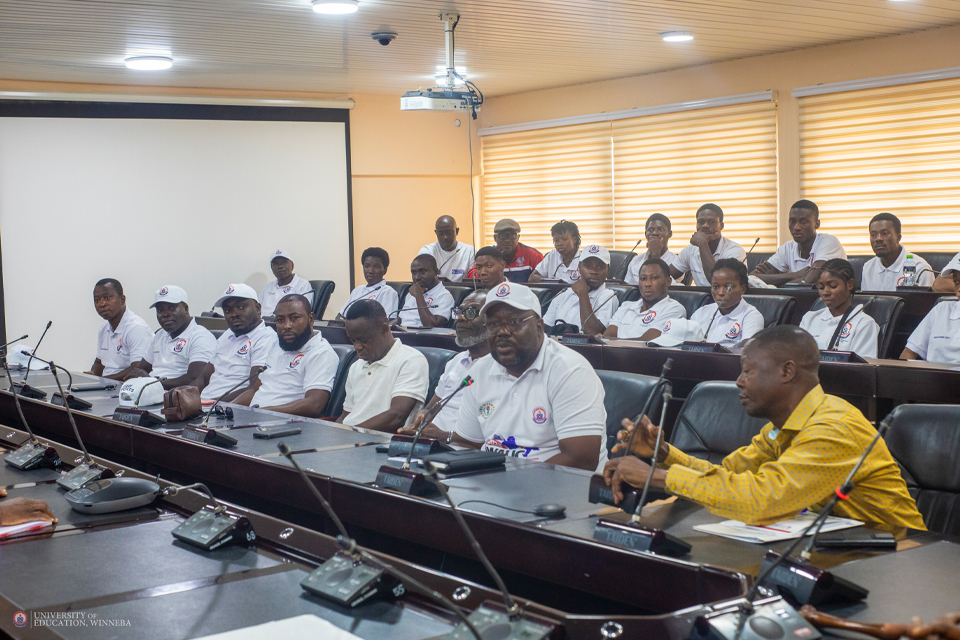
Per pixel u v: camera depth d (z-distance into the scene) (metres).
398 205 9.49
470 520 1.77
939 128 6.54
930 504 2.06
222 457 2.48
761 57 7.46
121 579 1.51
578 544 1.57
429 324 6.46
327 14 5.62
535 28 6.20
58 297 7.86
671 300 5.23
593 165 8.75
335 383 3.98
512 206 9.58
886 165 6.85
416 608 1.35
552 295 6.23
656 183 8.28
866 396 3.67
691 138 7.98
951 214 6.55
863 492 1.80
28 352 4.84
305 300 4.00
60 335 7.88
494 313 2.56
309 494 2.17
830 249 6.32
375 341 3.51
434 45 6.70
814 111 7.19
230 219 8.59
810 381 1.88
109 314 5.40
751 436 2.48
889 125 6.80
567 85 8.84
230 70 7.54
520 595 1.77
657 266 5.20
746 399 1.93
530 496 1.90
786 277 6.17
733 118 7.68
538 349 2.61
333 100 8.94
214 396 4.50
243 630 1.26
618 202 8.59
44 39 6.12
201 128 8.41
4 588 1.47
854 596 1.30
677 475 1.74
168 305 4.91
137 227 8.17
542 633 1.17
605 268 5.74
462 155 9.75
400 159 9.42
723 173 7.80
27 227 7.71
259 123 8.66
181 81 8.01
